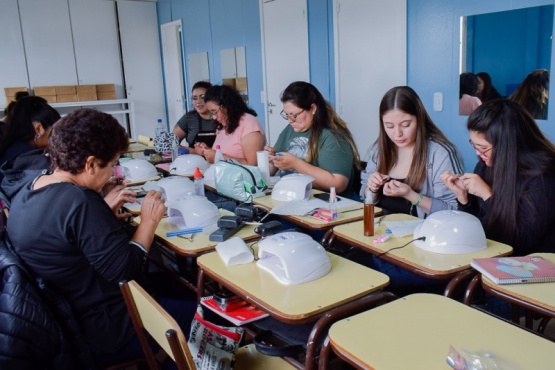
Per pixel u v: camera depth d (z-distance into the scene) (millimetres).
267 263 1499
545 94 3250
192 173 3127
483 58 3566
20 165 2010
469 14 3598
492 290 1300
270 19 5652
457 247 1565
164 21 7809
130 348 1576
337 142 2600
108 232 1464
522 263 1392
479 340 1021
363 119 4703
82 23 7266
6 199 1919
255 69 6105
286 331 1436
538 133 1678
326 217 2029
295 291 1352
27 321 1285
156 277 2148
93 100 7223
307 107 2631
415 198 2033
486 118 1682
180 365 1044
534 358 953
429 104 4027
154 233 1775
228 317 1500
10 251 1414
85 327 1513
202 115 4086
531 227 1629
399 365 940
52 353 1349
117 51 7637
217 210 2061
